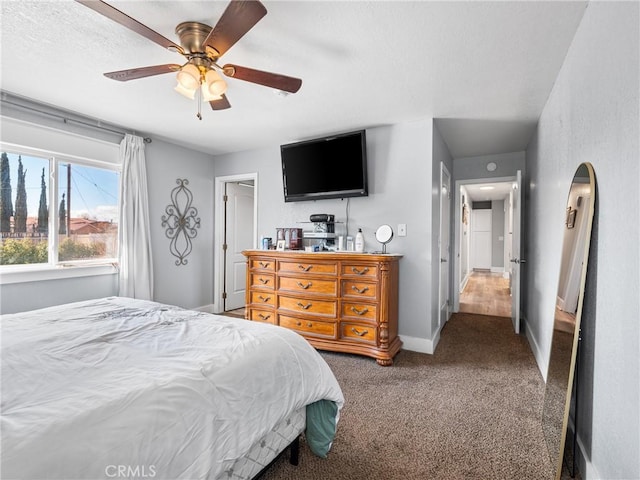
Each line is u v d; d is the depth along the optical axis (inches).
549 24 67.2
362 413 80.6
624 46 47.1
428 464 62.5
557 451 61.9
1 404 33.6
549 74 88.0
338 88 97.8
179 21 67.0
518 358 118.7
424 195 124.6
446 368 109.0
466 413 80.6
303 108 114.0
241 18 53.9
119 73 70.1
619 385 46.6
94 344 50.6
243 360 49.3
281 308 130.3
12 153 106.6
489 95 102.2
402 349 127.8
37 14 64.8
